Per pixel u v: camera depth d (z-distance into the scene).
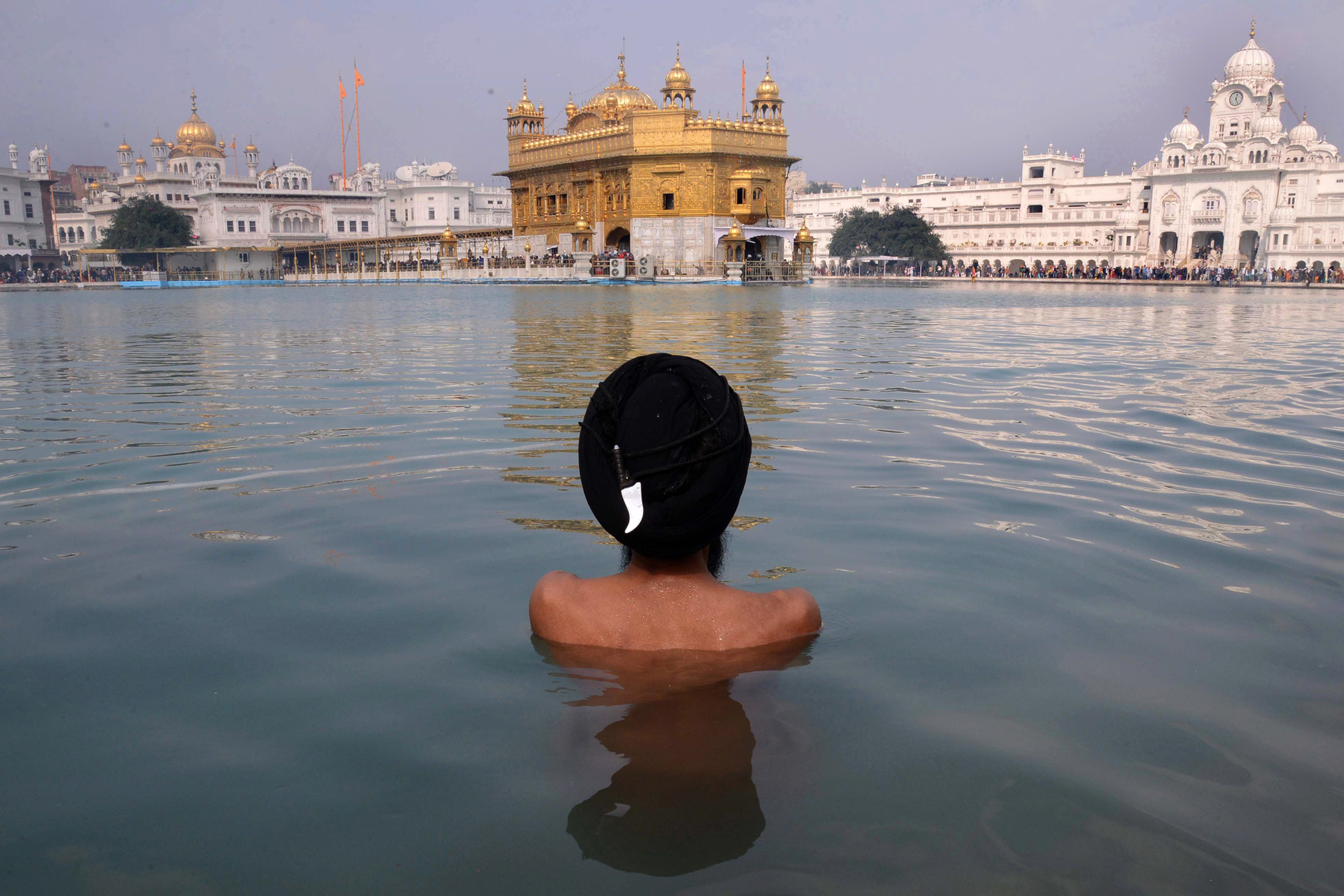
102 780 1.42
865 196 85.25
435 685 1.73
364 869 1.19
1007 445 4.43
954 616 2.09
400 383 7.01
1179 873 1.18
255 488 3.49
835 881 1.15
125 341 12.13
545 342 11.23
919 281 62.56
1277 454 4.28
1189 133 70.38
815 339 11.84
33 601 2.26
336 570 2.46
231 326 15.69
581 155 48.97
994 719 1.60
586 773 1.41
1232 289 46.06
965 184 92.62
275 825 1.29
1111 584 2.36
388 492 3.39
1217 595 2.28
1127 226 69.69
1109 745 1.52
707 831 1.27
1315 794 1.38
